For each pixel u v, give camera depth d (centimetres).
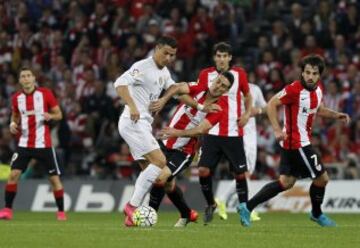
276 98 3953
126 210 3906
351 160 6681
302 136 3981
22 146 5116
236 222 4741
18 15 8712
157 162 3884
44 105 5094
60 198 5191
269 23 8544
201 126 3803
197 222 4597
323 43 7706
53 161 5153
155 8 8506
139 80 3897
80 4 8581
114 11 8325
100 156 7162
